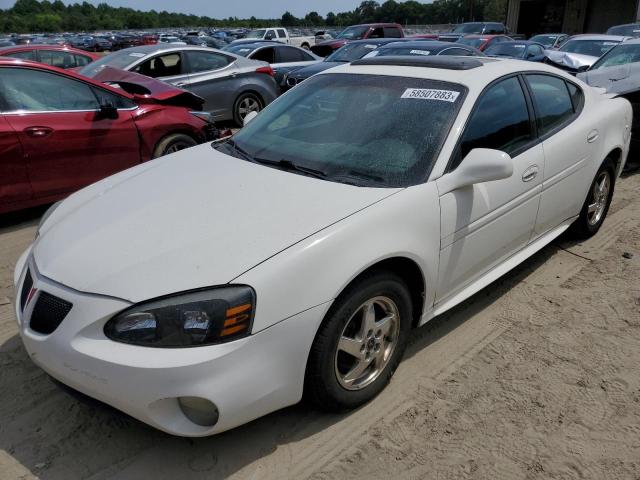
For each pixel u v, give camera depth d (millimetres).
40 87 4953
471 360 3094
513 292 3848
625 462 2404
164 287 2139
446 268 2934
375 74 3484
